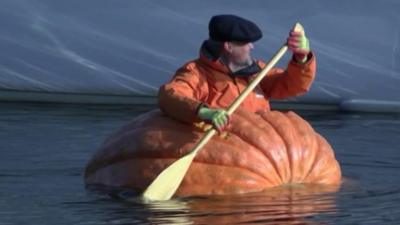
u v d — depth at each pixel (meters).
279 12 16.83
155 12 16.70
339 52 16.81
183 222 8.58
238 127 9.80
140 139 9.91
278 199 9.40
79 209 9.15
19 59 16.38
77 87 16.33
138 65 16.48
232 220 8.62
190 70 10.06
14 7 16.56
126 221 8.66
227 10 16.78
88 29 16.58
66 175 10.76
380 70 16.77
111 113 15.26
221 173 9.61
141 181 9.80
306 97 16.52
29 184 10.30
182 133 9.80
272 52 16.52
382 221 8.70
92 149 12.25
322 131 14.08
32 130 13.48
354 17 16.98
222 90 10.02
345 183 10.33
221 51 10.02
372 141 13.27
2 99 16.38
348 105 16.45
